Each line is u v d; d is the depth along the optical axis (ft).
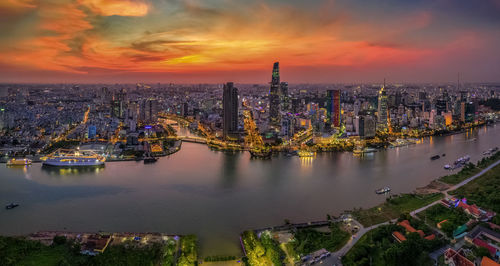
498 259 629.92
